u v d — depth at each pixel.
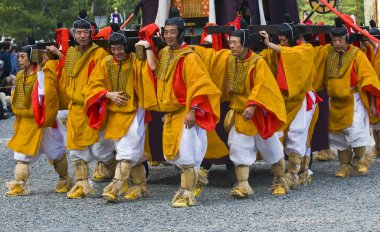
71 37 11.62
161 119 12.02
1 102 25.31
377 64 13.78
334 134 12.81
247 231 9.09
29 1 47.59
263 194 11.38
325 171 13.52
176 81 10.40
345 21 12.53
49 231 9.48
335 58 12.47
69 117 11.31
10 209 10.79
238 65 10.78
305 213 9.95
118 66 10.85
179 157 10.45
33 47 11.65
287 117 11.44
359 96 12.64
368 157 13.07
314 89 12.53
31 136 11.71
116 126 10.79
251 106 10.52
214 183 12.45
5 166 15.09
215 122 10.36
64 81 11.57
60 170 11.97
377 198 10.84
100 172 12.98
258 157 12.00
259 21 12.83
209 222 9.59
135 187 11.29
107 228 9.49
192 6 12.88
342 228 9.10
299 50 11.20
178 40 10.44
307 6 45.84
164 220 9.77
